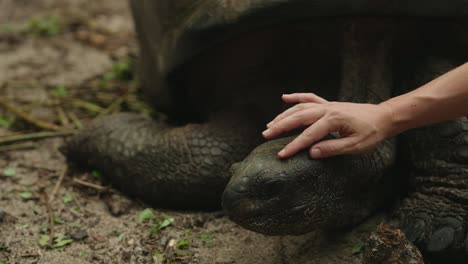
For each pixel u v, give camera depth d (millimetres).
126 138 2816
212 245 2461
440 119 2078
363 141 2020
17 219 2682
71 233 2568
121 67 4121
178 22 2658
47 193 2873
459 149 2219
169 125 3145
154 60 3014
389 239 2020
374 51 2414
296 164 1993
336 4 2285
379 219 2428
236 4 2418
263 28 2426
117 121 2939
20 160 3166
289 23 2408
